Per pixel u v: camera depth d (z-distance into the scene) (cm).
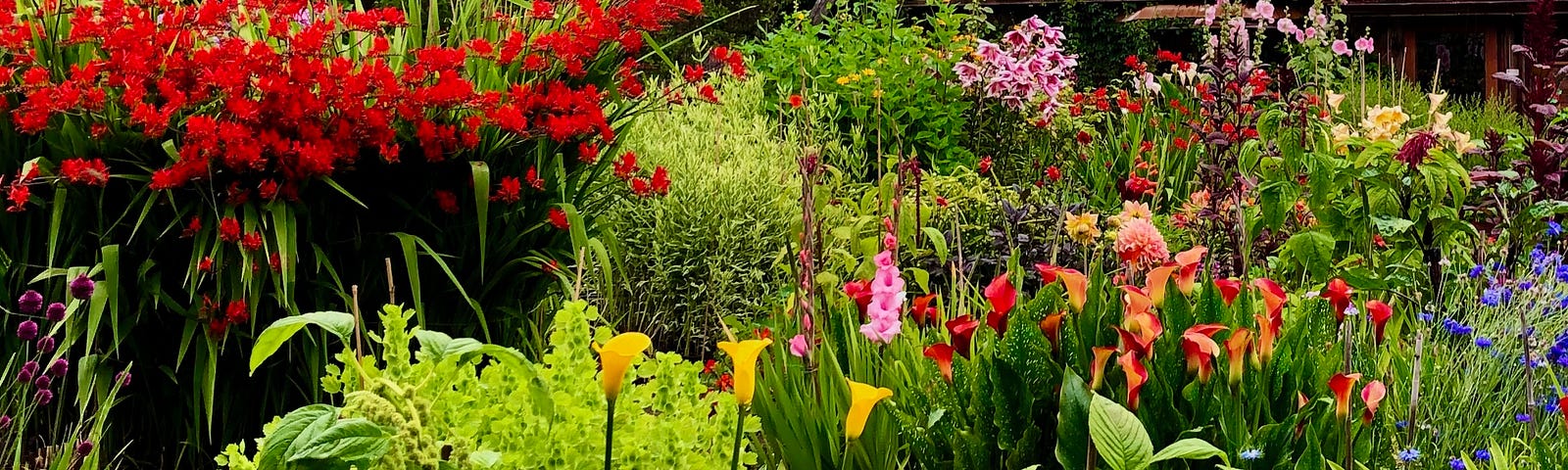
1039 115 770
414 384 182
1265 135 462
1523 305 341
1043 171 752
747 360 182
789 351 295
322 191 328
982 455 252
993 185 687
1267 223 427
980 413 254
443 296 356
